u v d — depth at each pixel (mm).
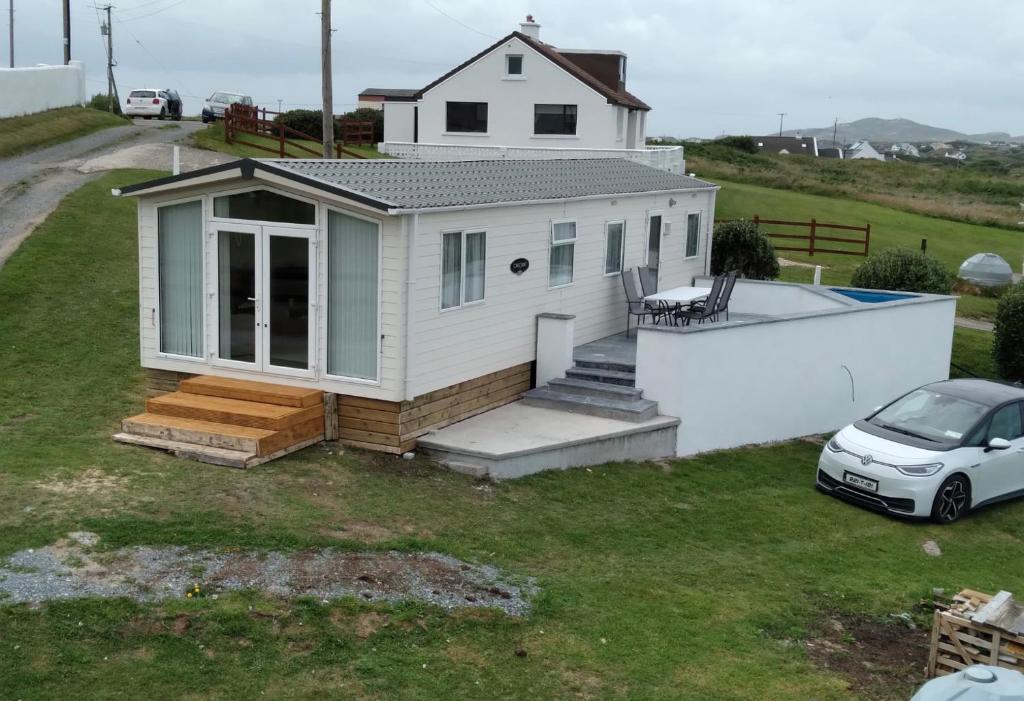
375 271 12094
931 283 23203
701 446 15094
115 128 39906
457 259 13250
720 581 10070
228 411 11883
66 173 27016
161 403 12266
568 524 11156
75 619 7453
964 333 24203
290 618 7844
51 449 11266
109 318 16891
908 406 14312
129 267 19406
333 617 7953
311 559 8891
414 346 12336
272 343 12797
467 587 8898
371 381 12328
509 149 38875
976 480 13258
